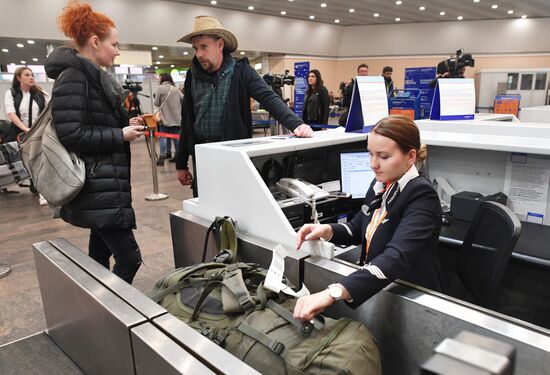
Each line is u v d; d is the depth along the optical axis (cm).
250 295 110
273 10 1213
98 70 163
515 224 121
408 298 102
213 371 72
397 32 1510
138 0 990
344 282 98
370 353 92
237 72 206
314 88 598
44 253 118
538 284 171
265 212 138
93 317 99
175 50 1219
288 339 95
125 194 175
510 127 198
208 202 161
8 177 336
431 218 112
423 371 27
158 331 83
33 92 441
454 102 246
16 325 217
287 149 157
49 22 870
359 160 199
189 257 170
